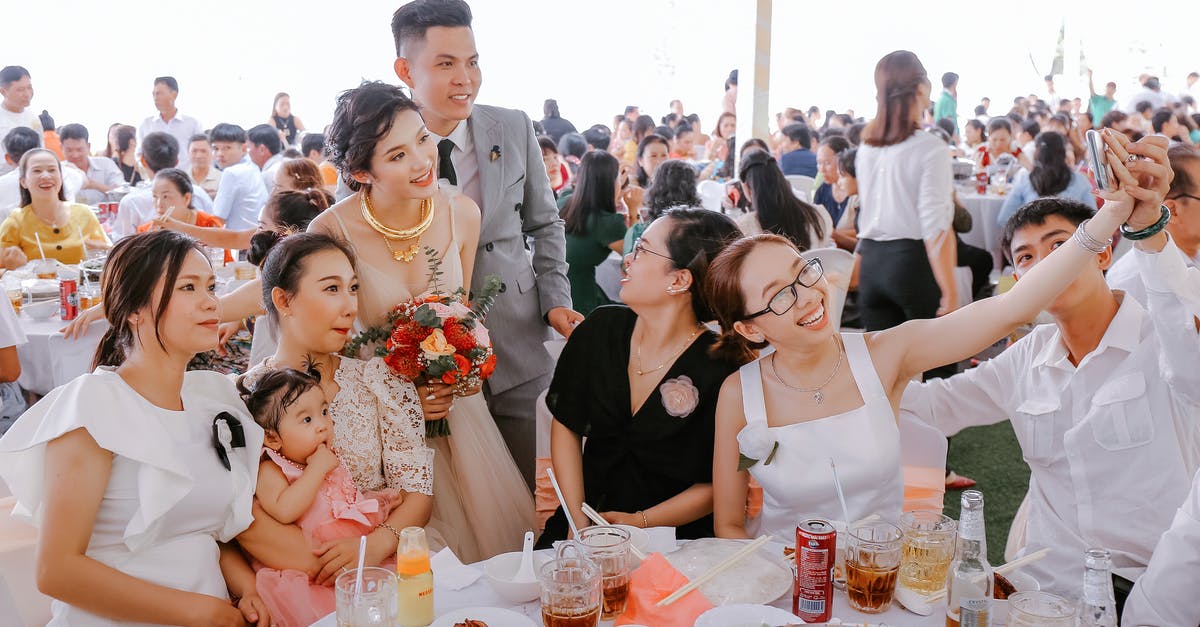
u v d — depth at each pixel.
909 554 1.70
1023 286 1.98
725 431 2.20
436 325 2.36
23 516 1.94
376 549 2.13
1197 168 2.72
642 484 2.42
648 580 1.73
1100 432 2.09
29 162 4.79
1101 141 1.83
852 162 5.20
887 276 5.12
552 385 2.54
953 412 2.45
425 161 2.43
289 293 2.25
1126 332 2.07
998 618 1.56
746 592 1.71
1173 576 1.65
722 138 8.32
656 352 2.42
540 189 3.29
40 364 3.79
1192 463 2.06
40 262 4.38
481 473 2.65
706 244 2.32
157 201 5.19
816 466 2.06
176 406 1.99
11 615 1.86
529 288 3.22
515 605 1.72
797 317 2.02
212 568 1.99
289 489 2.09
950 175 4.91
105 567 1.84
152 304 1.89
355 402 2.31
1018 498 3.87
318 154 7.25
